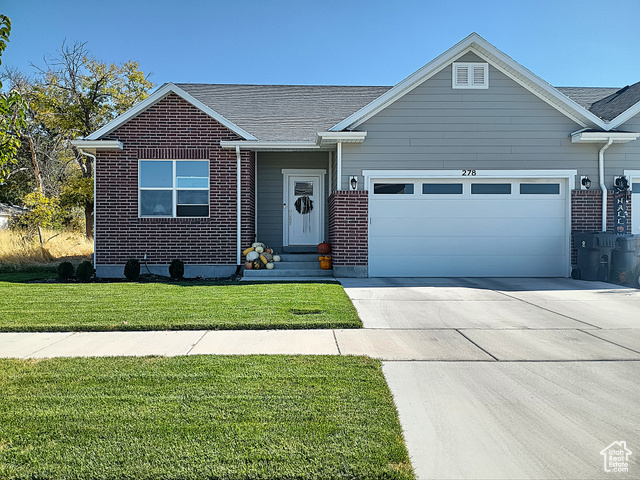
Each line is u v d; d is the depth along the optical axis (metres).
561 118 12.92
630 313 8.12
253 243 14.16
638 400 4.28
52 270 15.14
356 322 7.08
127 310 7.95
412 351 5.79
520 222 13.02
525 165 12.91
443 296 9.75
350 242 12.79
